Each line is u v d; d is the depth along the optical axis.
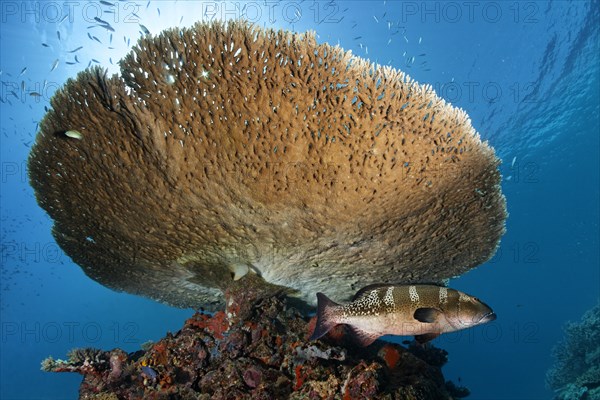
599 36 25.73
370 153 3.39
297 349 3.87
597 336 14.20
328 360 3.80
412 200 3.78
